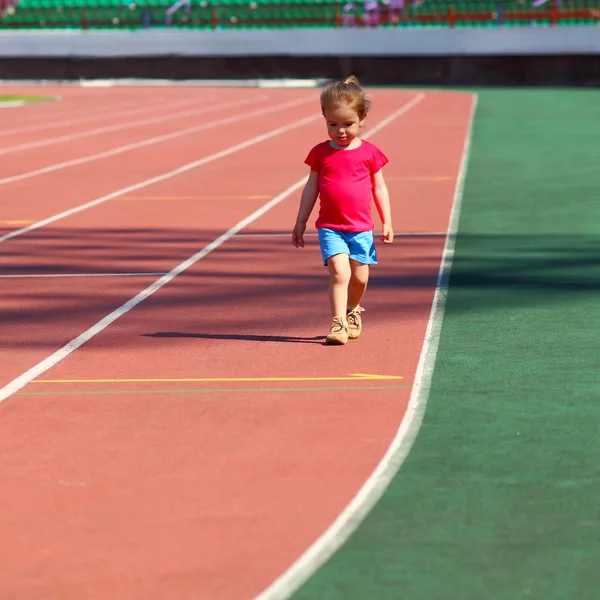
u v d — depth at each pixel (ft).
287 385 37.76
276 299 52.54
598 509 26.50
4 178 108.88
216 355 42.06
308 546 24.75
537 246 66.59
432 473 29.09
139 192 96.99
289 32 312.91
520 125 162.61
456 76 300.81
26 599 22.49
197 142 146.72
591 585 22.61
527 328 45.65
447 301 51.26
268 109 214.28
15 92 285.43
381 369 39.55
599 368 39.27
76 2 337.31
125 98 257.55
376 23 318.04
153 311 50.42
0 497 28.07
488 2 310.86
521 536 25.04
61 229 76.74
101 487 28.68
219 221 79.61
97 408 35.58
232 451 31.22
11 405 36.09
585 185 95.91
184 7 330.34
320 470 29.50
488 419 33.55
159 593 22.62
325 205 43.19
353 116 41.98
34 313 50.47
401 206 85.71
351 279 43.80
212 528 25.86
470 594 22.29
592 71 291.58
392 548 24.53
